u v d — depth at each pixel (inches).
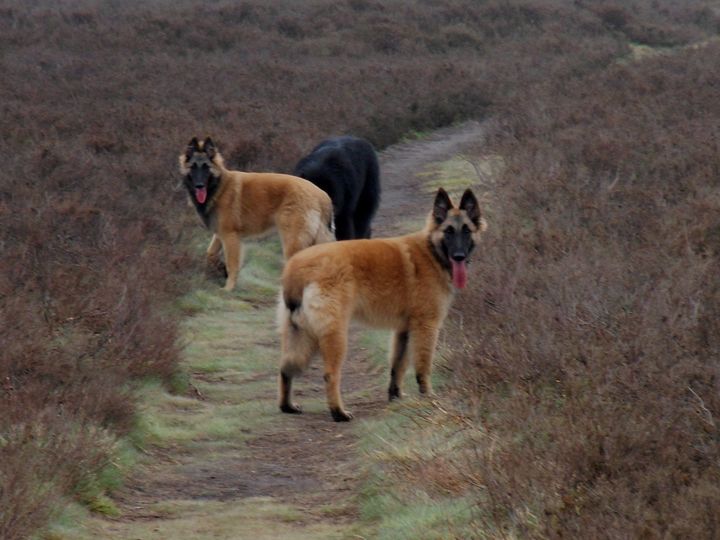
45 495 305.9
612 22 2149.4
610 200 717.3
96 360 454.3
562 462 299.0
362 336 626.2
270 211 709.3
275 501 355.9
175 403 478.0
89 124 1047.0
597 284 480.7
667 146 866.1
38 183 788.6
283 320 462.3
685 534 253.4
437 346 511.2
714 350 384.8
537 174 832.9
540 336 412.2
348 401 492.1
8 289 513.7
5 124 1013.2
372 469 366.3
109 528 323.9
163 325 523.2
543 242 619.2
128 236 677.3
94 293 530.9
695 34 2185.0
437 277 459.8
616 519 261.6
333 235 714.2
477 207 464.8
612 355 375.2
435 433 380.5
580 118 1139.9
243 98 1300.4
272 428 448.8
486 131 1250.6
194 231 801.6
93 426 378.9
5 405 370.6
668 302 437.7
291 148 1041.5
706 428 321.1
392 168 1197.7
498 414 364.2
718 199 645.3
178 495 363.6
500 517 284.8
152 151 952.9
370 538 311.6
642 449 302.0
